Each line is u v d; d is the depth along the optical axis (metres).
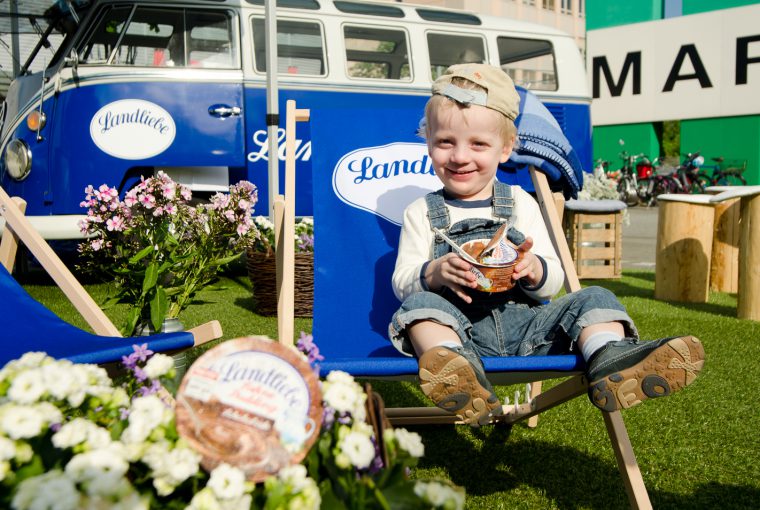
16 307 2.08
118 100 6.13
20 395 1.03
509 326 2.12
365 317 2.40
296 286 4.94
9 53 6.68
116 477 0.97
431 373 1.63
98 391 1.15
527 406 2.63
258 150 6.64
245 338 1.15
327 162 2.73
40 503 0.91
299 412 1.11
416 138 2.84
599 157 17.77
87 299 2.19
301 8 6.91
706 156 16.97
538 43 8.20
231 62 6.57
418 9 7.62
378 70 7.39
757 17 14.78
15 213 2.35
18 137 6.18
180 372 2.61
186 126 6.33
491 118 2.18
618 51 16.73
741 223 5.00
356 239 2.60
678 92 15.97
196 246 3.53
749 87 15.04
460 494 1.06
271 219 5.53
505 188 2.39
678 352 1.63
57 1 6.58
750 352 3.97
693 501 2.13
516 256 1.97
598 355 1.74
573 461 2.45
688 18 15.66
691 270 5.69
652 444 2.59
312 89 6.91
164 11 6.38
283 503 1.02
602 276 7.04
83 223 3.37
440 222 2.28
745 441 2.62
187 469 1.03
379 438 1.14
